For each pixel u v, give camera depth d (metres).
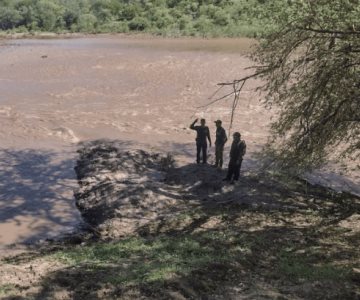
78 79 40.44
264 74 11.42
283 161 12.88
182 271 9.75
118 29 105.06
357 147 12.89
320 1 10.23
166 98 32.62
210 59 51.66
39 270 10.27
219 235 12.46
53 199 15.82
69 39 89.69
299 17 10.36
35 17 117.31
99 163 18.38
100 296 8.67
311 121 11.73
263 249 11.60
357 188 17.33
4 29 117.62
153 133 24.31
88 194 15.81
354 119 11.14
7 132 24.06
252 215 14.05
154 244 11.82
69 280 9.45
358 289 9.38
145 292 8.80
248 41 74.75
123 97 33.09
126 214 14.11
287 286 9.40
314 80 10.84
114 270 9.96
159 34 95.75
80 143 22.58
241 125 25.84
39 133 24.00
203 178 16.53
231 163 15.96
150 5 114.19
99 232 13.35
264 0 11.12
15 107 29.89
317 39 10.71
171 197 15.16
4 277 9.85
